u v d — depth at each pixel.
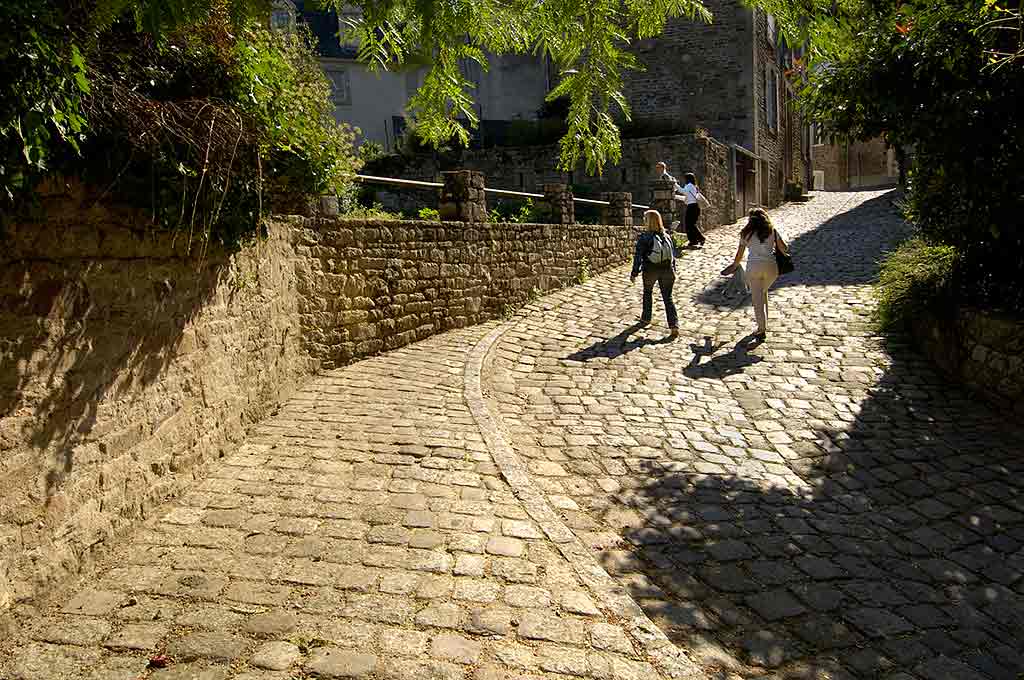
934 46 4.95
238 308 4.86
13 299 2.72
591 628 2.86
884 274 9.34
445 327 8.55
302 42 5.82
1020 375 5.87
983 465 5.12
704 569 3.62
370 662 2.55
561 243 11.39
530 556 3.41
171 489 3.88
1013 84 5.06
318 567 3.20
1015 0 4.70
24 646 2.58
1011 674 2.91
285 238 5.80
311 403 5.73
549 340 8.49
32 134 2.41
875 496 4.64
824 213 20.38
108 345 3.33
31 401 2.82
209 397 4.38
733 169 18.92
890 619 3.25
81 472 3.12
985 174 5.59
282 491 4.04
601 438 5.46
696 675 2.64
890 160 40.25
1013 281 6.52
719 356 7.71
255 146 4.39
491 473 4.41
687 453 5.23
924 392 6.60
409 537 3.53
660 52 21.12
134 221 3.50
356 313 7.02
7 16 2.06
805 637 3.08
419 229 7.96
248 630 2.71
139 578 3.07
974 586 3.60
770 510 4.37
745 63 20.41
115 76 3.19
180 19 1.52
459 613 2.90
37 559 2.82
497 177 19.28
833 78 5.78
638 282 11.81
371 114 23.02
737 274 10.76
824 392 6.62
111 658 2.52
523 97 24.62
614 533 3.96
